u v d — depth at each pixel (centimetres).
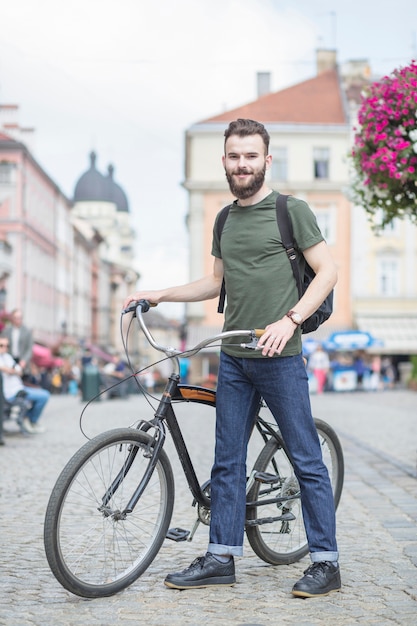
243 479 529
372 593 495
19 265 6625
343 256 5644
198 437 1499
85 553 488
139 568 511
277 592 502
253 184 504
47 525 473
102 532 496
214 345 525
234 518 522
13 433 1631
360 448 1292
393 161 941
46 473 1028
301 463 518
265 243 506
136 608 468
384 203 1005
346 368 4100
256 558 595
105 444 493
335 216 5634
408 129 945
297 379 512
